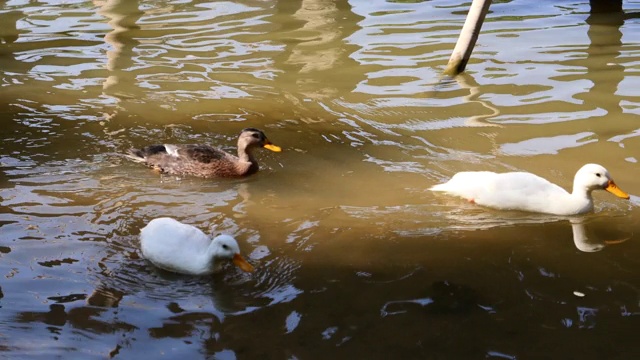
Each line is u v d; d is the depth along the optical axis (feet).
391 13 19.54
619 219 12.49
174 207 12.67
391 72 16.56
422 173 13.51
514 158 13.83
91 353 10.42
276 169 13.65
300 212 12.61
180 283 11.34
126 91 15.84
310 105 15.42
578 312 10.98
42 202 12.64
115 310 10.93
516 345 10.57
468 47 16.25
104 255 11.72
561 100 15.42
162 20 19.11
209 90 15.90
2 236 11.94
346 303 11.07
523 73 16.40
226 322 10.82
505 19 19.11
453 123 14.82
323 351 10.48
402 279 11.43
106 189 13.00
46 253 11.70
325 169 13.62
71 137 14.29
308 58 17.19
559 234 12.21
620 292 11.25
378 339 10.63
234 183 13.30
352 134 14.56
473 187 12.76
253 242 12.00
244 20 19.11
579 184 12.57
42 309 10.91
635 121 14.71
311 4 20.16
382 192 13.06
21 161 13.58
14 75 16.43
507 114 15.05
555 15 19.25
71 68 16.74
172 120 14.90
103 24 18.90
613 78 16.12
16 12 19.69
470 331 10.73
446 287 11.31
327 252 11.84
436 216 12.55
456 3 20.13
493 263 11.68
